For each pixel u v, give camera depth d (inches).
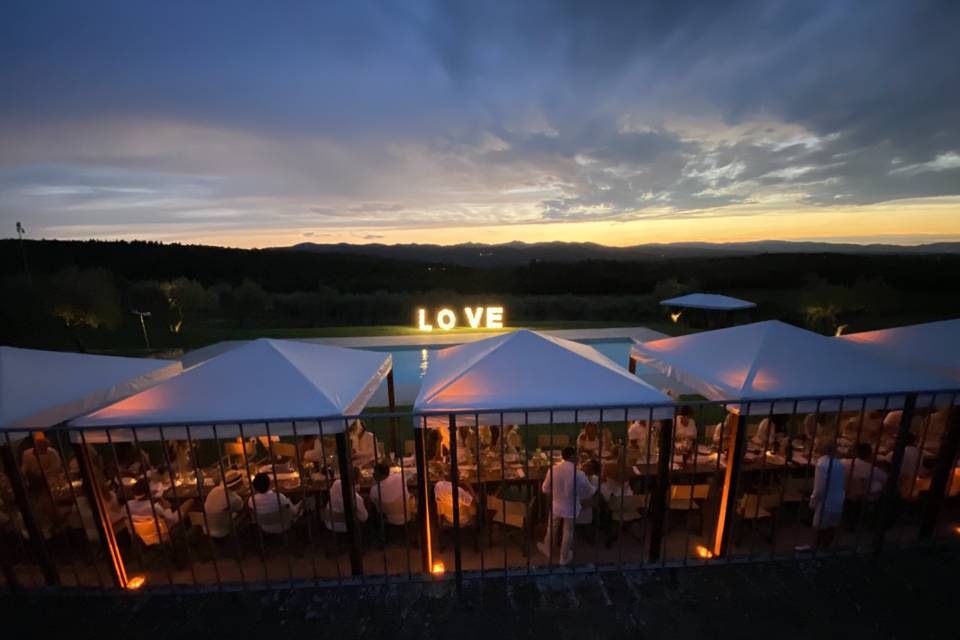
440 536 203.3
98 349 777.6
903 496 190.9
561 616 123.6
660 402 164.1
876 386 179.0
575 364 187.0
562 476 167.8
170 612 129.0
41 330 882.1
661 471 168.1
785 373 185.0
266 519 179.0
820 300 1137.4
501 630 119.3
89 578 180.4
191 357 689.6
